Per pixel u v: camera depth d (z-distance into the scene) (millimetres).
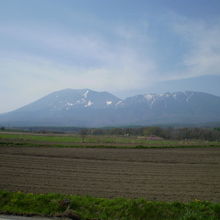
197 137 77938
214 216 7527
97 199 8766
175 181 13938
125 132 94750
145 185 12586
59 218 7062
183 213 7754
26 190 10742
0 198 8484
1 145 31297
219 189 12242
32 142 38469
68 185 12008
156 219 7387
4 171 15430
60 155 24047
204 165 20328
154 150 31750
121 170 17094
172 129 85625
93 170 16766
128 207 7949
